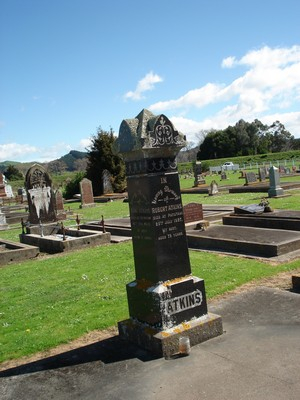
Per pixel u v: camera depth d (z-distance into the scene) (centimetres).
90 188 3481
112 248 1495
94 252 1454
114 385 512
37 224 2064
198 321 604
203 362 539
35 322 782
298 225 1351
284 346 561
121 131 627
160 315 583
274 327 626
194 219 1656
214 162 8500
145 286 611
